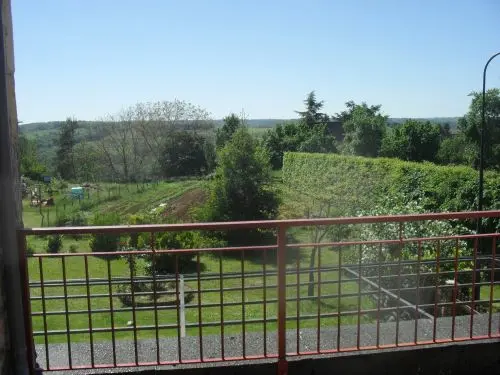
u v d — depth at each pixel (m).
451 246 7.76
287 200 25.12
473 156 28.44
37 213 23.81
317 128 41.16
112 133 38.34
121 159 38.44
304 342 3.55
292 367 3.25
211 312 8.48
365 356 3.32
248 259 14.66
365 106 41.94
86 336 7.24
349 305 8.36
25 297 2.93
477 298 7.36
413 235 8.01
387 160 17.58
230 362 3.21
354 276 7.56
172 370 3.14
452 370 3.46
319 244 3.29
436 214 3.25
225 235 16.61
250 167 17.42
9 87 2.82
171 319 8.21
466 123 29.94
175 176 39.25
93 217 21.09
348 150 35.62
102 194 31.27
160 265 12.72
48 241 16.02
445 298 6.93
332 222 3.13
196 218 19.16
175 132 39.50
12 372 2.86
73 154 38.56
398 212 9.79
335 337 3.64
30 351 2.98
